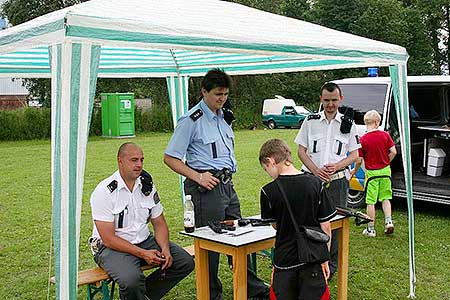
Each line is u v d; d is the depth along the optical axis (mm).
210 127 4113
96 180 10883
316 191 3229
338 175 4707
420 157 8062
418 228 6934
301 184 3227
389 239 6434
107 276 3873
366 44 4371
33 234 6949
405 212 7855
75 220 2990
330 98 4695
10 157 14875
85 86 2941
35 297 4852
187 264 4172
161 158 14023
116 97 20078
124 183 4023
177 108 7375
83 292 4875
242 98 29641
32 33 3150
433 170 7691
